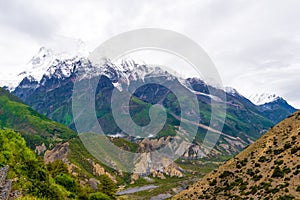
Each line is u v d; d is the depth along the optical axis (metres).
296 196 75.62
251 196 89.56
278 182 86.88
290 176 85.56
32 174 66.56
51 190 67.00
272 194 82.38
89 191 130.62
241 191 97.44
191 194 120.00
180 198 123.50
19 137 74.56
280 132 117.06
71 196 94.81
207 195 109.81
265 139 120.81
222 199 99.94
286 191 79.75
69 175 122.56
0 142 67.00
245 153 122.06
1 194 38.06
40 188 63.38
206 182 122.44
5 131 72.75
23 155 70.25
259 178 96.88
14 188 48.47
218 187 110.81
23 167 65.88
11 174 58.06
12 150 67.62
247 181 101.06
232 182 107.19
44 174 70.25
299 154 92.88
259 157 110.12
